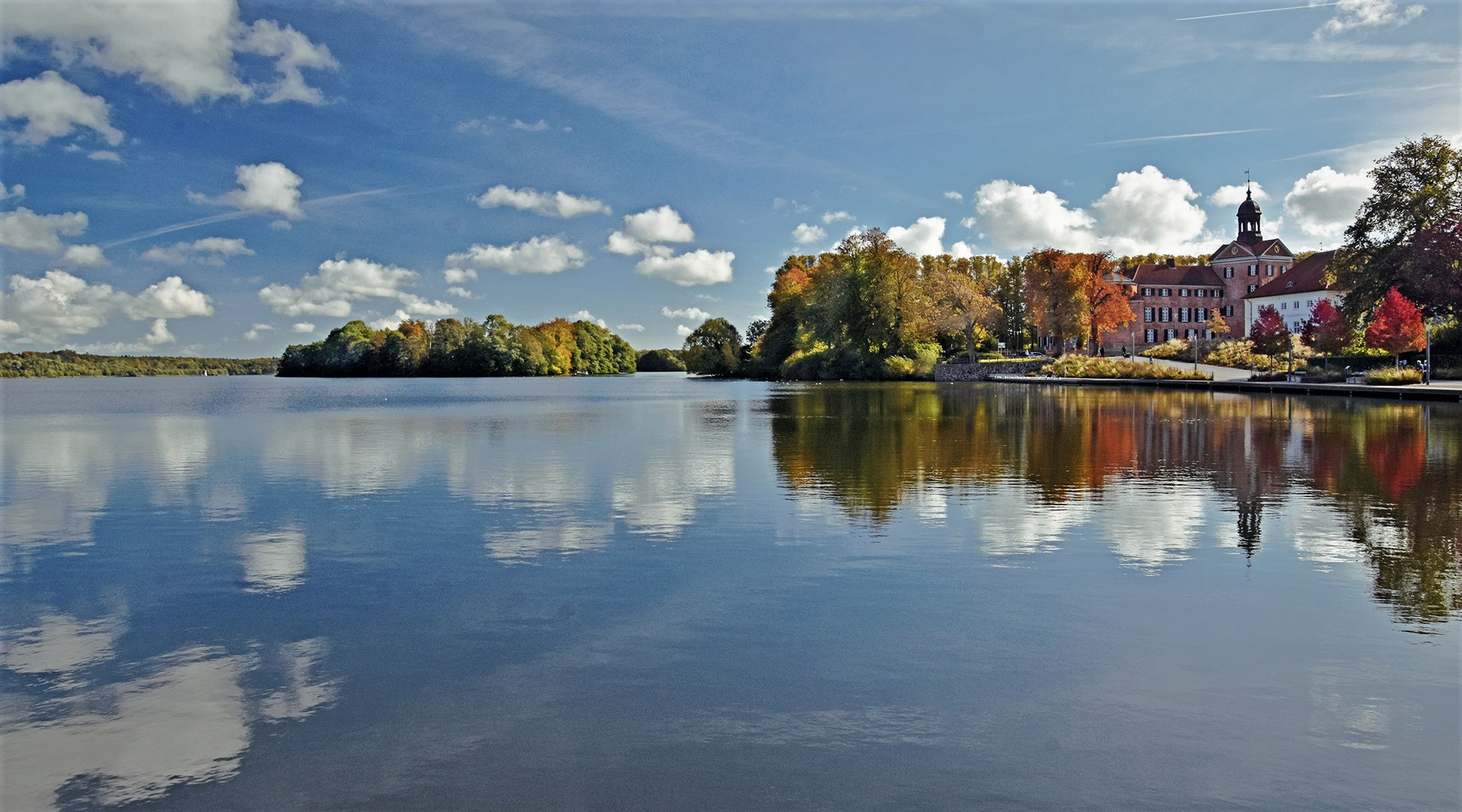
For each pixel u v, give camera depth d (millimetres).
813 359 95000
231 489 15516
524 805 4523
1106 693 5812
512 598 8141
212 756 5098
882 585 8445
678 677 6160
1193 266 133250
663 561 9508
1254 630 7039
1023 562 9344
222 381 150500
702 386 87938
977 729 5316
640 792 4641
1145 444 22000
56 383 137375
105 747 5238
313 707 5750
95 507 13695
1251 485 14750
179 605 8109
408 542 10672
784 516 12094
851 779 4754
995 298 120812
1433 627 7098
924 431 26625
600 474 16828
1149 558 9500
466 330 158750
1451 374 56719
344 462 19641
